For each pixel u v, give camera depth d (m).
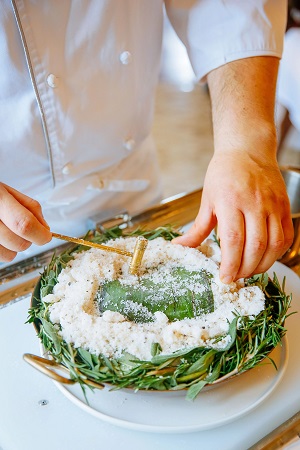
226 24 0.73
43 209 0.80
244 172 0.59
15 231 0.52
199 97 2.68
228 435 0.51
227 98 0.69
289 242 0.59
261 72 0.72
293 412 0.54
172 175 2.01
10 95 0.67
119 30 0.69
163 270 0.61
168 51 3.08
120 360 0.51
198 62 0.77
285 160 2.08
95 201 0.85
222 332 0.54
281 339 0.59
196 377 0.50
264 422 0.52
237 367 0.50
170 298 0.57
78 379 0.49
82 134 0.74
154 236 0.69
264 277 0.62
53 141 0.72
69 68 0.68
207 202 0.61
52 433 0.50
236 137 0.64
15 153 0.70
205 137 2.31
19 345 0.59
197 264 0.61
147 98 0.81
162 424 0.50
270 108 0.69
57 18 0.64
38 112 0.69
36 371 0.56
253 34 0.73
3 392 0.54
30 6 0.62
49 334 0.52
